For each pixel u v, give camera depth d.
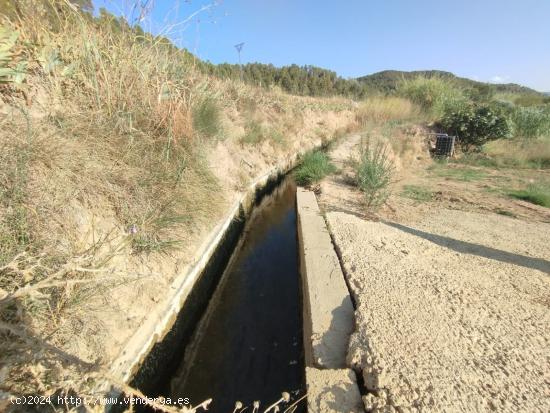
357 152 9.09
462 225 4.50
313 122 13.23
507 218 4.87
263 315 3.52
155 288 2.78
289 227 5.77
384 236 3.93
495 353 2.08
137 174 3.13
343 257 3.35
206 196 4.07
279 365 2.89
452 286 2.83
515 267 3.25
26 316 1.71
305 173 6.82
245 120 8.18
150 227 2.90
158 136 3.79
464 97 14.67
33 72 2.97
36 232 2.03
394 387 1.82
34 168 2.27
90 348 1.98
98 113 3.18
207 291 3.71
